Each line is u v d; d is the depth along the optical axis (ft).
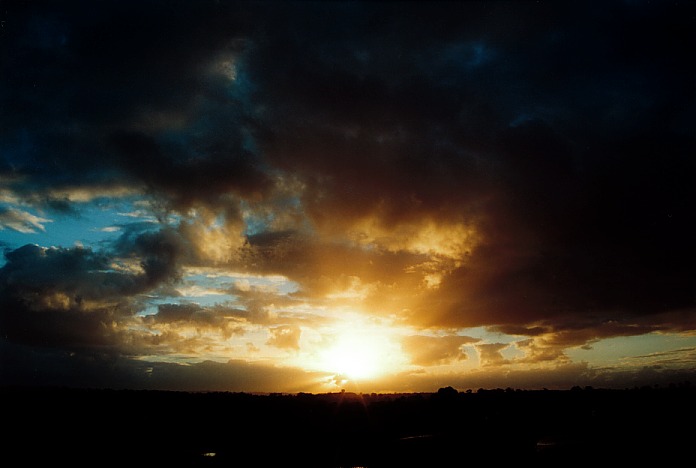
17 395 251.19
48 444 158.10
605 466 121.39
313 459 144.15
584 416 212.64
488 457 138.00
